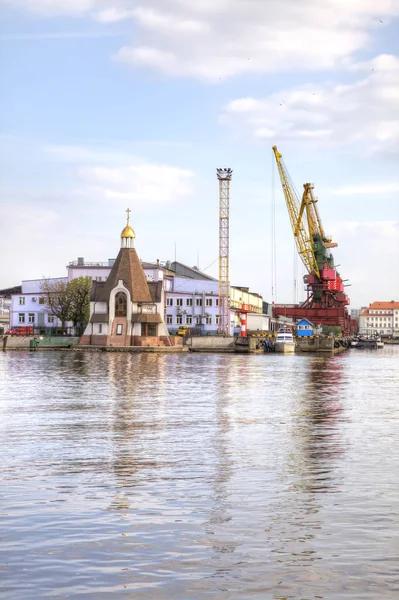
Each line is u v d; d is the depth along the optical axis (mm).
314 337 176875
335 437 32500
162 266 187000
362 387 63625
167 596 13875
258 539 17094
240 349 159625
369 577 14789
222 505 20109
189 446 29938
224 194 184125
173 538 17141
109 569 15148
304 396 53719
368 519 18750
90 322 157500
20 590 14094
